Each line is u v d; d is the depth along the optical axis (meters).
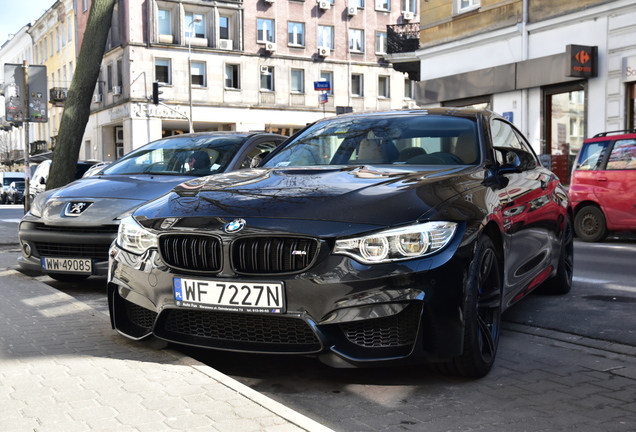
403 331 3.44
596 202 11.73
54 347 4.05
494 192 4.24
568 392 3.70
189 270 3.68
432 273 3.42
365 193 3.74
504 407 3.43
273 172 4.47
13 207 33.56
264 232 3.50
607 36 16.33
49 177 11.20
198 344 3.68
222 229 3.60
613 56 16.20
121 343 4.15
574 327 5.31
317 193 3.78
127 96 42.72
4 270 7.48
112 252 4.18
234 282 3.52
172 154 7.45
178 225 3.76
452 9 21.02
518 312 5.86
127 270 3.98
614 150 11.67
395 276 3.38
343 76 48.09
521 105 18.75
